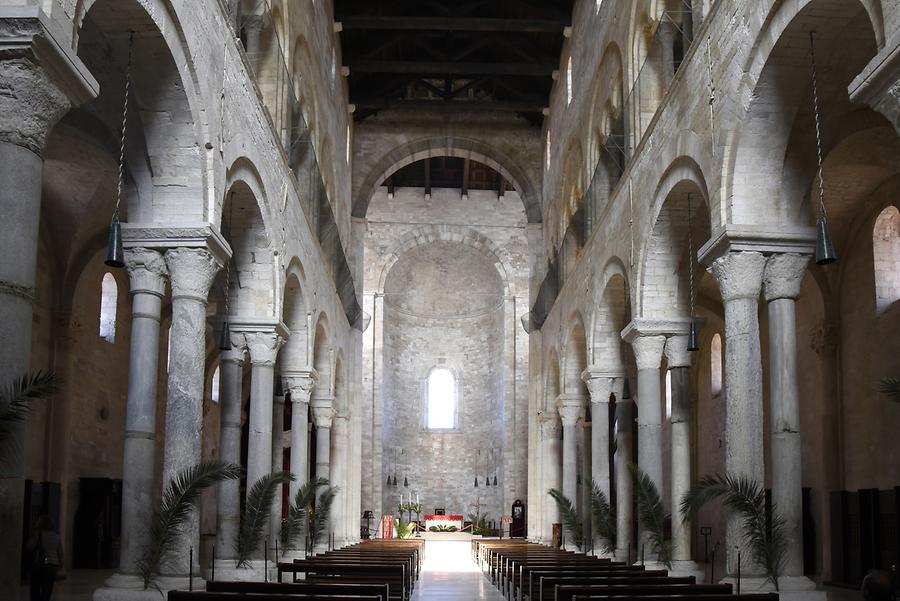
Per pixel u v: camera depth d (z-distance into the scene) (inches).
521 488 1822.1
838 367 861.8
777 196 544.7
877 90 366.9
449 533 1881.2
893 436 759.1
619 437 979.9
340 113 1302.9
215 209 539.8
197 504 509.7
